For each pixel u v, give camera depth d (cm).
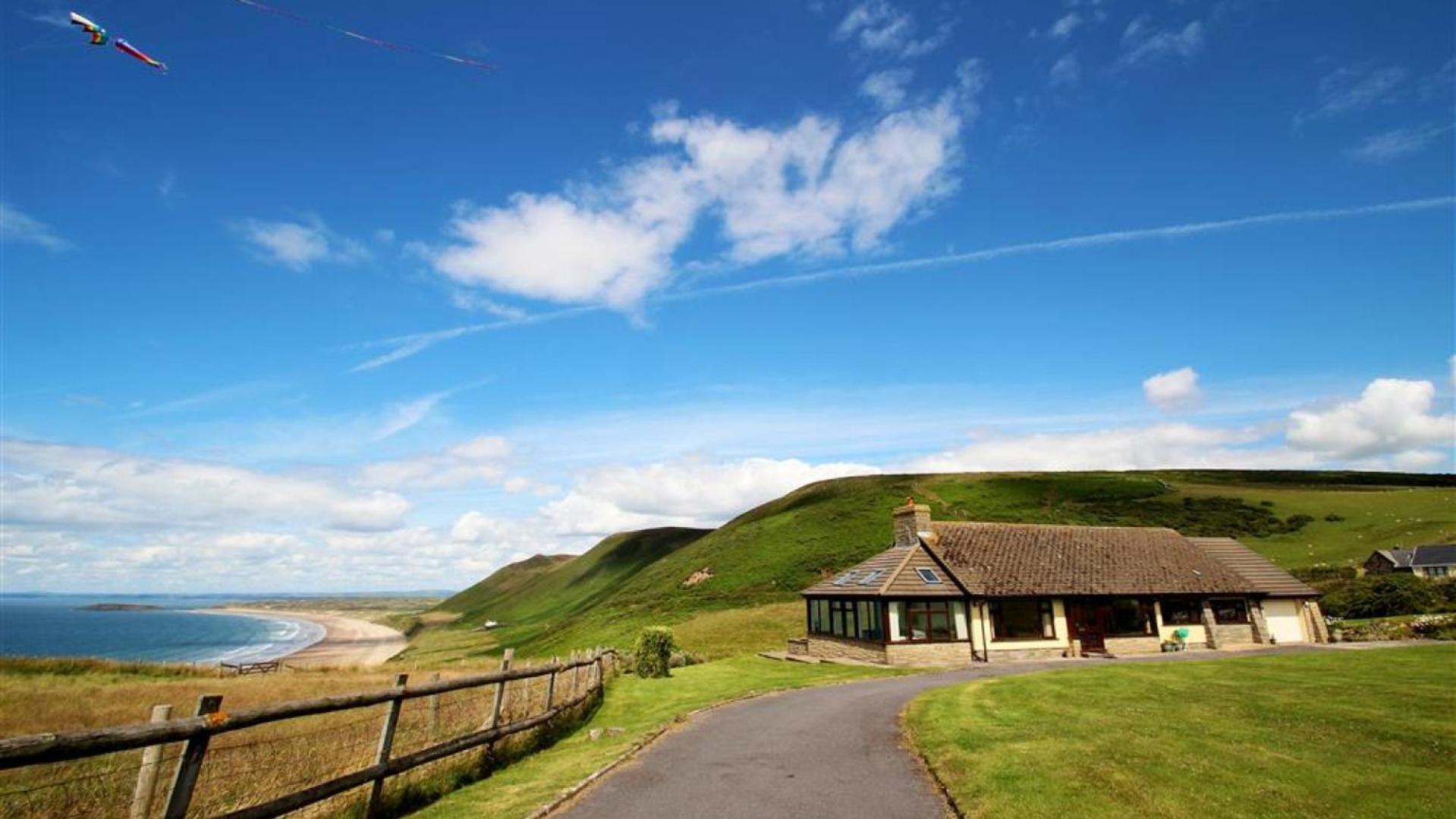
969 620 3303
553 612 11756
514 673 1301
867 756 1230
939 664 3102
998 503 9300
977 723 1442
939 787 1029
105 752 556
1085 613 3509
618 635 6103
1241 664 2489
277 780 998
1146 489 9856
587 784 1042
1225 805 893
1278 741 1247
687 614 6450
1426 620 3797
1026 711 1588
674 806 942
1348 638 3797
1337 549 7169
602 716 1814
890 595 3186
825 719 1605
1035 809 877
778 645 4325
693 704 1902
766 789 1020
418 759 956
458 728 1348
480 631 12262
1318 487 10688
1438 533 7169
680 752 1266
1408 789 966
